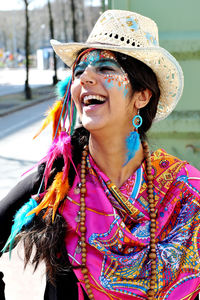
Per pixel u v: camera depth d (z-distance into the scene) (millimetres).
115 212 1375
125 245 1374
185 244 1396
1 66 64188
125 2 3314
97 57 1373
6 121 14547
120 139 1440
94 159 1470
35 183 1501
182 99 3393
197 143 3410
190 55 3336
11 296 3256
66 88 1564
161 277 1363
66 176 1434
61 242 1393
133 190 1450
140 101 1460
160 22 3350
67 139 1467
